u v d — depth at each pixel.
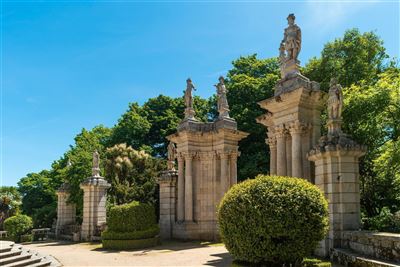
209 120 44.00
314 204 11.04
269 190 11.02
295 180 11.56
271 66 41.09
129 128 43.59
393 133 19.75
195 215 24.75
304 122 16.89
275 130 17.88
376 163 19.41
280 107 17.78
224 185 24.30
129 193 34.25
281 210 10.64
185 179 25.03
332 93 14.51
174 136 26.14
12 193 55.09
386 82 19.55
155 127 45.19
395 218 14.70
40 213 44.09
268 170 32.97
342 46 27.81
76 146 41.59
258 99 36.56
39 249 23.61
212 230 24.23
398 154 17.98
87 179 29.44
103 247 23.08
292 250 10.68
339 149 13.58
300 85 16.64
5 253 16.30
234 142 25.31
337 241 13.24
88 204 28.91
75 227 31.56
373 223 15.07
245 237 10.88
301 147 16.88
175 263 15.43
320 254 13.51
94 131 49.28
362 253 12.06
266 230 10.63
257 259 10.88
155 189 35.66
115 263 16.34
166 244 22.97
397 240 10.69
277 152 17.78
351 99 19.39
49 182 51.22
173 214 26.22
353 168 13.74
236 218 11.10
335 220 13.39
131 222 22.84
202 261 15.60
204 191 24.94
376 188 20.23
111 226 23.25
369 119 19.38
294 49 17.69
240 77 38.69
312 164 16.98
